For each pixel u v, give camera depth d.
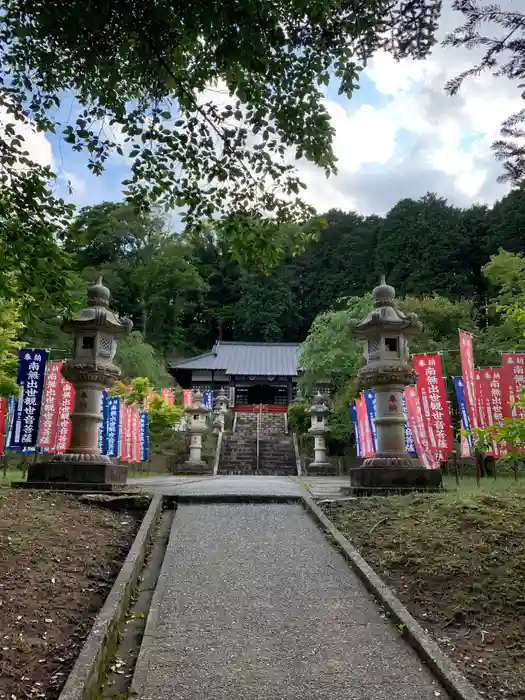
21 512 7.46
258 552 6.68
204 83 6.46
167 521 8.35
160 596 5.38
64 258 6.86
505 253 23.92
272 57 5.88
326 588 5.66
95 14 5.53
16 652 4.16
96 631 4.27
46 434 13.89
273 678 3.97
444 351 21.16
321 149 6.72
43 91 6.56
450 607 5.36
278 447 29.50
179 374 46.16
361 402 18.58
